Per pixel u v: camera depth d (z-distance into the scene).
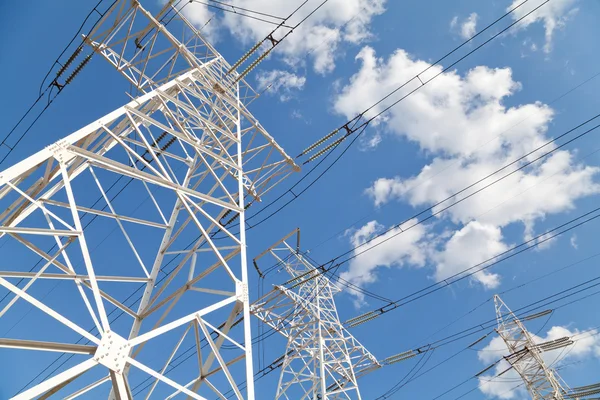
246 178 16.58
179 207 12.89
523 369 28.88
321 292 25.78
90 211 10.57
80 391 7.34
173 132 11.94
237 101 17.89
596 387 26.48
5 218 9.62
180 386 6.88
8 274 7.95
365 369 23.89
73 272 8.74
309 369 21.73
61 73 16.03
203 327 8.05
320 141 17.02
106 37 15.27
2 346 5.91
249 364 8.15
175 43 16.25
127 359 6.56
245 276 9.83
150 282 10.91
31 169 8.71
